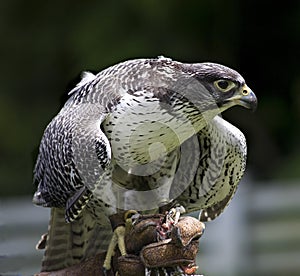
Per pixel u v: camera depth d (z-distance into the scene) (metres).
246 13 19.72
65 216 7.96
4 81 19.92
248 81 20.02
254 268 14.33
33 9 20.02
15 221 13.53
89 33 18.67
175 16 18.83
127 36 18.52
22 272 8.28
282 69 20.05
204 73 7.81
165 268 7.25
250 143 19.80
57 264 8.48
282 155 19.75
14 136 19.31
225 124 8.17
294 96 20.14
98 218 8.12
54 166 7.86
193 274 7.26
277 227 14.43
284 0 19.84
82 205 7.67
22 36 20.09
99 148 7.43
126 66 7.92
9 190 18.25
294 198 14.48
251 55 19.89
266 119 19.92
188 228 7.19
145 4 18.59
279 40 19.95
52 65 19.77
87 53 18.42
